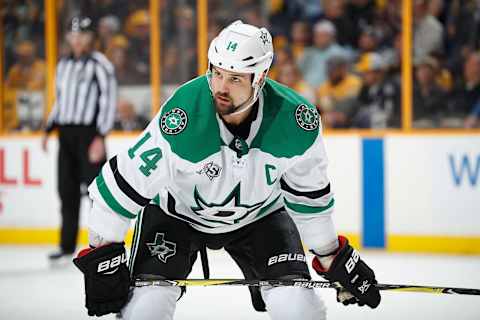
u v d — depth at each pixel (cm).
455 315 1206
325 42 2155
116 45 2231
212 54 703
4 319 1195
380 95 2122
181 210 818
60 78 1833
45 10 2247
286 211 864
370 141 1920
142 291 761
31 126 2270
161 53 2209
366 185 1923
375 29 2119
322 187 778
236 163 744
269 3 2178
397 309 1252
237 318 1199
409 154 1897
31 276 1616
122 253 758
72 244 1788
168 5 2194
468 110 2044
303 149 744
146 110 2230
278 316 762
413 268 1653
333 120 2159
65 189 1798
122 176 743
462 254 1855
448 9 2034
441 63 2045
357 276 788
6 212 2130
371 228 1923
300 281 767
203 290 1431
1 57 2280
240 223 829
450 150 1872
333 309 1258
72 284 1516
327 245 801
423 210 1891
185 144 728
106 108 1809
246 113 735
